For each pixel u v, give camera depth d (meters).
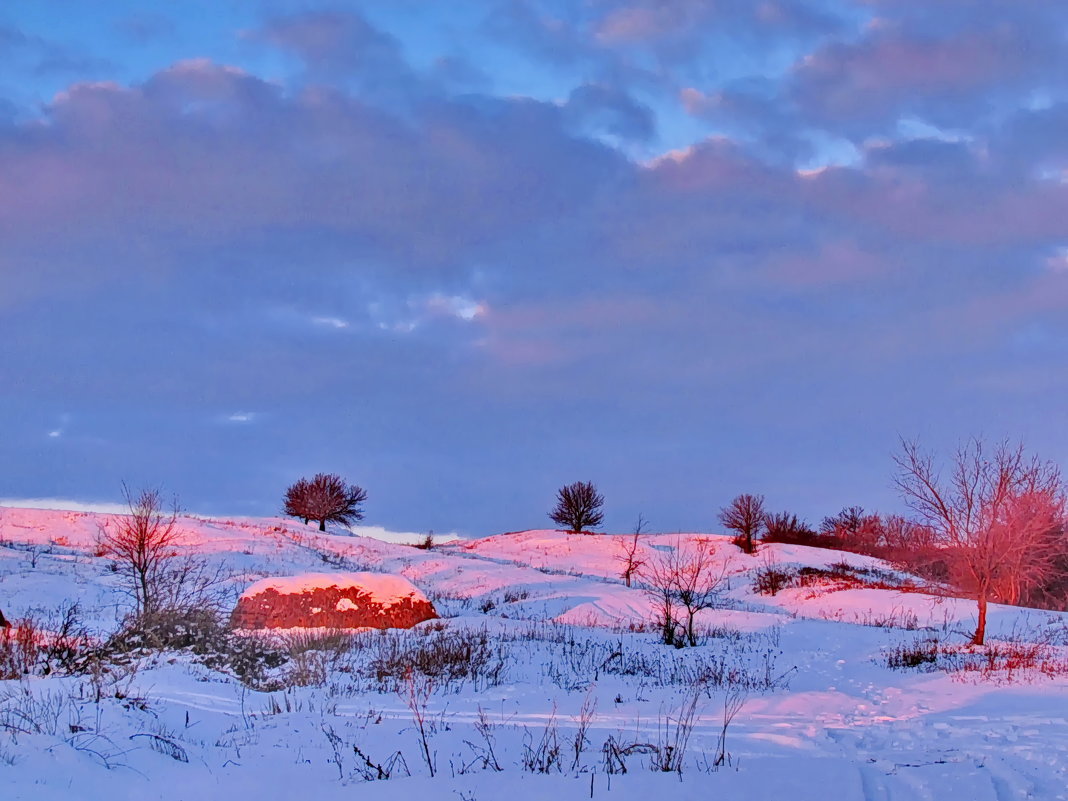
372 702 14.02
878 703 15.06
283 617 24.25
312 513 67.75
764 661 23.39
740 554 59.16
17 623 19.84
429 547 67.06
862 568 53.09
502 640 23.80
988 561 26.00
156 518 26.84
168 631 16.70
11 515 48.50
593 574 54.06
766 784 7.82
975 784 7.82
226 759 9.20
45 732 8.38
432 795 7.50
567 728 11.83
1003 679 17.03
